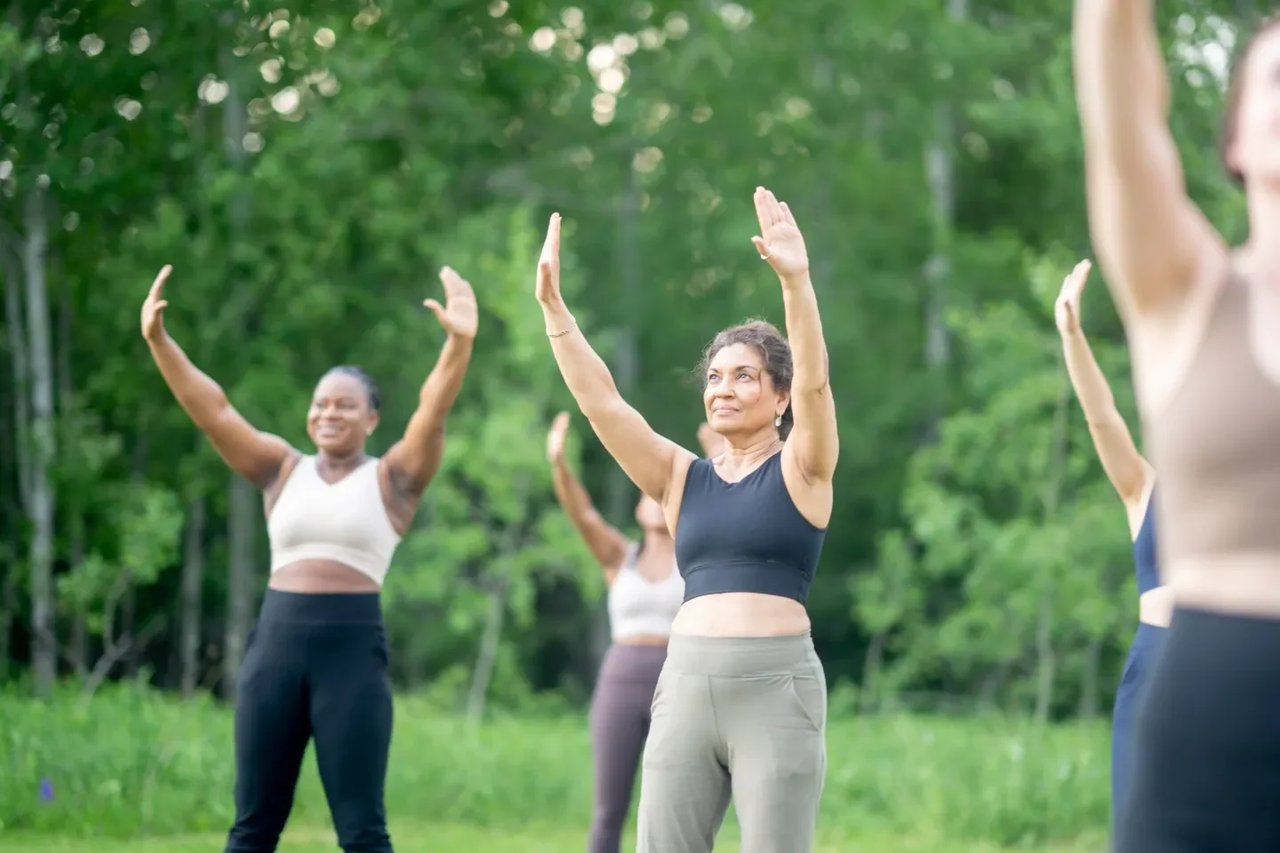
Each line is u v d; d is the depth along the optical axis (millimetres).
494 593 27156
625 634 10203
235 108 23984
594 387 6125
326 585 7941
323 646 7848
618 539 10836
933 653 27359
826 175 33094
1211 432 2783
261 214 24266
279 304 25250
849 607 36438
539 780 14789
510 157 31594
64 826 11719
